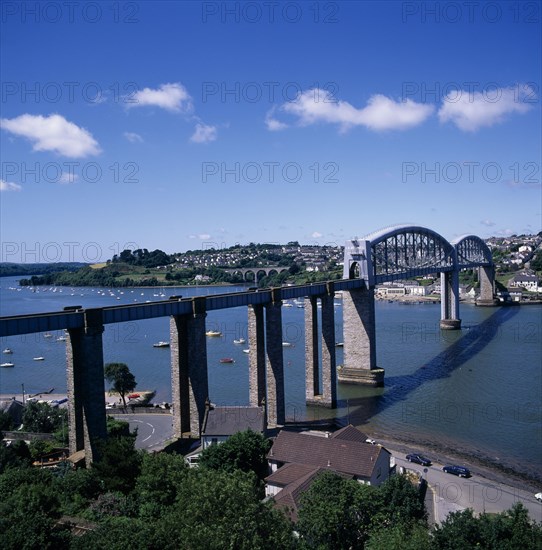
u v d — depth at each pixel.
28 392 129.50
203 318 77.81
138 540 35.12
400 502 50.09
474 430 87.00
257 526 34.81
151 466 50.47
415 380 121.19
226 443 62.94
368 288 123.44
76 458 62.56
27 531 37.72
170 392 123.19
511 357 141.00
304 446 62.62
